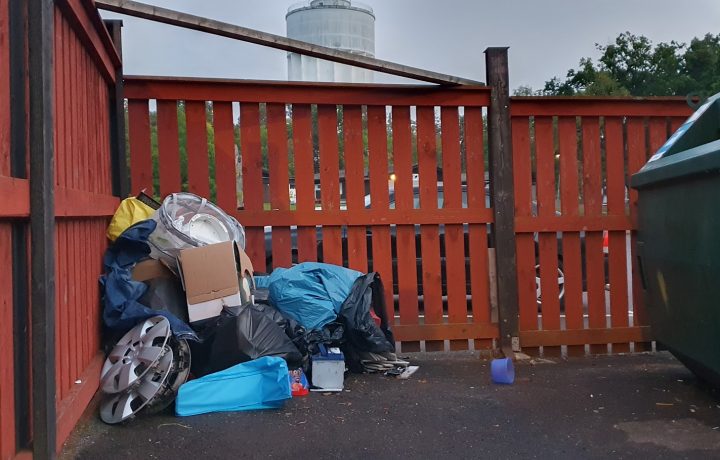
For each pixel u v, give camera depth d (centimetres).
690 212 374
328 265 515
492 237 564
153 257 445
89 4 369
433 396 435
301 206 545
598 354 570
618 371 503
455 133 556
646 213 445
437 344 561
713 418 388
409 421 385
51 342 276
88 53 411
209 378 389
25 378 283
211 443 344
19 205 254
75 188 362
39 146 268
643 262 454
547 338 562
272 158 541
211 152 579
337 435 360
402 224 554
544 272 566
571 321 566
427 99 550
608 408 409
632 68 3472
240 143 536
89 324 395
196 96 525
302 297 479
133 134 521
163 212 457
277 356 418
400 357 555
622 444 349
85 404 354
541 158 564
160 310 406
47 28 276
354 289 495
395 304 690
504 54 553
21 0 278
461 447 346
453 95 552
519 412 402
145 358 368
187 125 528
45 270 270
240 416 384
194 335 396
